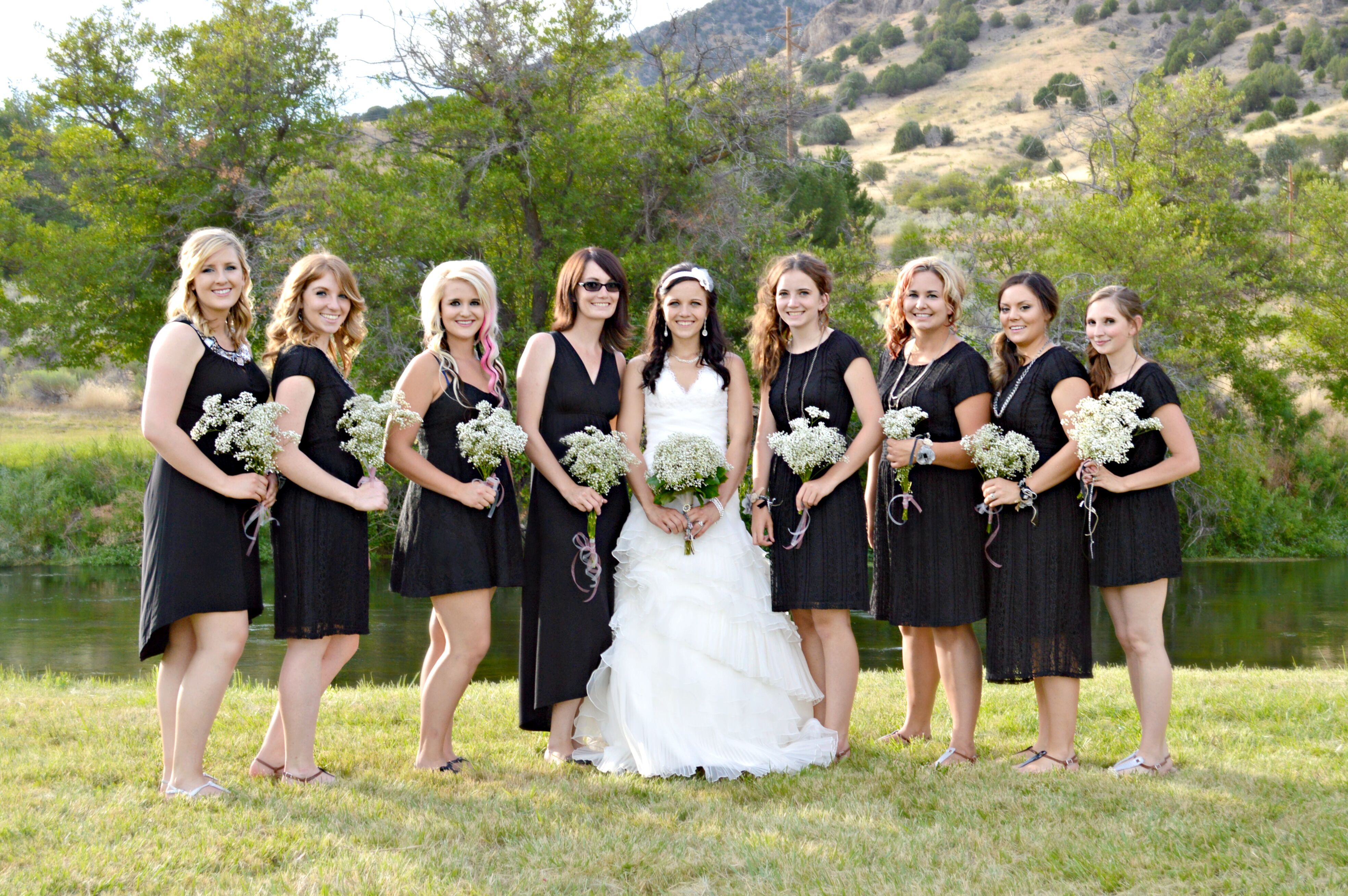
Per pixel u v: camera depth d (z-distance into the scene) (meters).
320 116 20.89
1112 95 24.61
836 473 4.20
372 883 2.81
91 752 4.22
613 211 17.48
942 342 4.39
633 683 4.12
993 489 4.04
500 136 16.97
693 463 4.11
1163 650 4.10
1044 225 20.30
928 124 96.12
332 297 3.88
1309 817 3.42
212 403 3.49
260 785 3.74
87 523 18.86
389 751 4.43
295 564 3.77
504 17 16.69
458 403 4.05
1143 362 4.12
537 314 17.34
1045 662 4.09
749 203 17.08
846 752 4.39
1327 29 98.69
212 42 20.14
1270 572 18.17
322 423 3.83
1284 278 23.27
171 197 20.72
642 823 3.43
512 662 9.93
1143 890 2.87
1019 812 3.54
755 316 4.61
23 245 20.09
